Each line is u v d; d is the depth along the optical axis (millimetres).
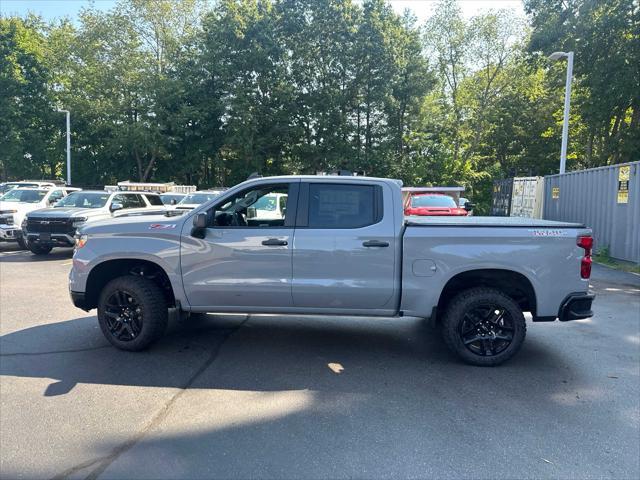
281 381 4695
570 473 3180
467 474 3154
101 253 5406
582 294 5062
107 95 40250
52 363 5094
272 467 3205
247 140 37781
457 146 44000
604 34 23500
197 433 3654
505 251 5004
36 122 40625
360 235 5109
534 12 26703
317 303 5234
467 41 40844
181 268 5312
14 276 10133
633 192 11859
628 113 27781
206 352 5516
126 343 5434
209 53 38688
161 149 38719
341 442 3541
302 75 39500
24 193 16062
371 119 41031
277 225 5398
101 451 3393
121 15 40281
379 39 37469
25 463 3229
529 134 43281
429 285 5082
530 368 5113
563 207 16062
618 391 4531
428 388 4562
